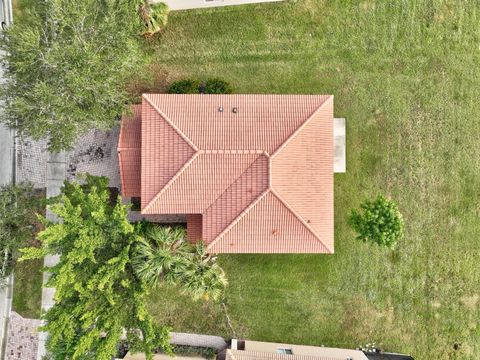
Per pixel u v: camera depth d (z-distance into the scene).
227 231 26.83
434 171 32.62
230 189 26.66
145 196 26.86
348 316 32.34
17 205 27.56
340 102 32.41
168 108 27.20
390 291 32.50
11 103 25.27
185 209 27.12
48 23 25.14
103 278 22.89
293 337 32.19
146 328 24.25
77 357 23.75
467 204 32.81
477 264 32.81
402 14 32.53
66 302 24.39
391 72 32.59
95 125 27.11
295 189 26.81
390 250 32.44
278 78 32.25
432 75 32.69
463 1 32.69
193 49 32.03
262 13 32.25
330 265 32.25
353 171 32.38
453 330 32.81
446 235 32.69
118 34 25.03
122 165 28.25
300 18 32.28
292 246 27.67
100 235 23.83
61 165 31.58
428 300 32.62
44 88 23.22
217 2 31.39
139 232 26.47
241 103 27.56
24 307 31.53
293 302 32.19
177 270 24.78
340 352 31.05
